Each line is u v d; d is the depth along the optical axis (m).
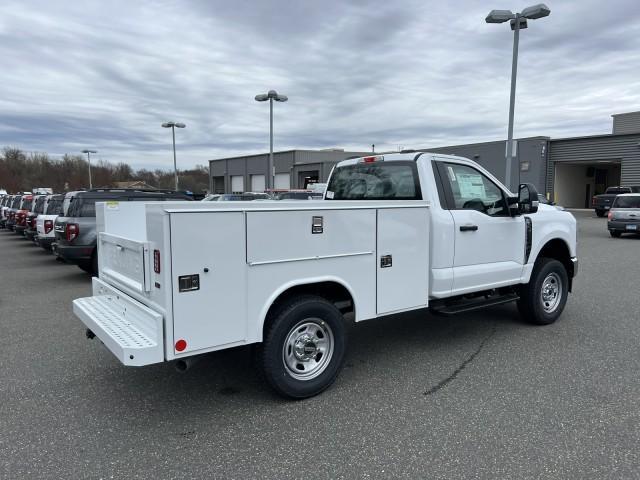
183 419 3.75
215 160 65.75
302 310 3.95
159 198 10.83
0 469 3.04
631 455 3.16
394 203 4.45
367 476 2.96
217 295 3.50
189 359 3.54
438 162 5.03
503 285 5.58
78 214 9.57
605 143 35.44
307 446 3.33
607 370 4.67
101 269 4.84
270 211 3.69
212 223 3.43
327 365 4.18
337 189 6.02
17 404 4.02
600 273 10.37
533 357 5.07
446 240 4.90
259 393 4.23
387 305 4.50
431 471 3.01
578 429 3.51
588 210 39.25
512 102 16.31
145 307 3.63
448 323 6.45
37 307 7.62
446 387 4.32
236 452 3.26
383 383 4.43
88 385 4.43
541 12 15.13
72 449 3.30
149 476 2.98
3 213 24.50
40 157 81.25
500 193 5.58
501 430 3.51
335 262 4.10
